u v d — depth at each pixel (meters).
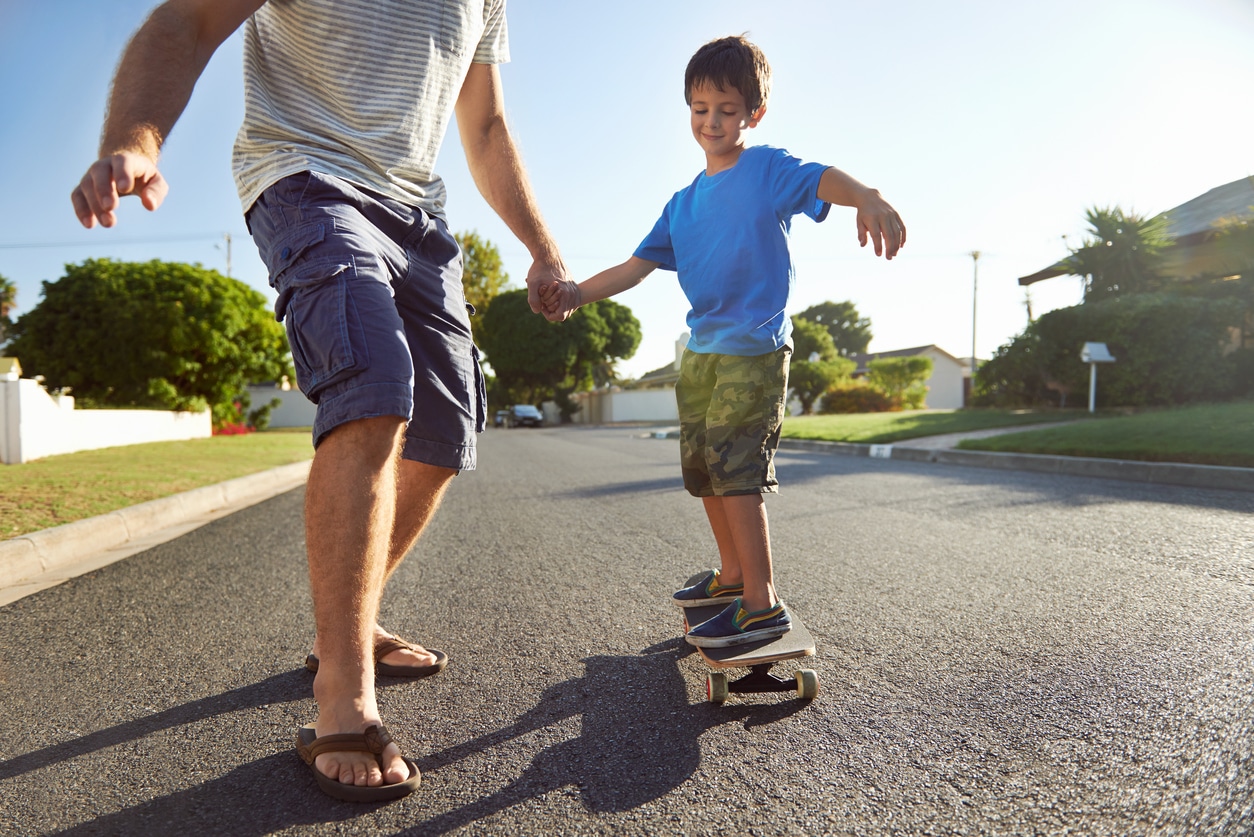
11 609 2.90
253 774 1.51
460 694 1.92
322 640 1.47
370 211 1.67
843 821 1.26
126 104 1.30
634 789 1.40
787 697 1.84
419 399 1.85
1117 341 12.61
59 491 5.38
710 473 1.95
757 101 2.08
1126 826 1.20
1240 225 12.54
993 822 1.23
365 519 1.45
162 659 2.25
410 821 1.31
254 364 19.94
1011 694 1.77
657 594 2.89
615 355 47.38
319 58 1.67
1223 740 1.46
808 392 29.06
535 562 3.54
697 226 2.10
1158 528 3.76
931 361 26.31
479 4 1.96
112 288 17.77
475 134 2.18
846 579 2.97
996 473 6.75
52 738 1.70
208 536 4.60
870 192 1.79
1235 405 10.38
